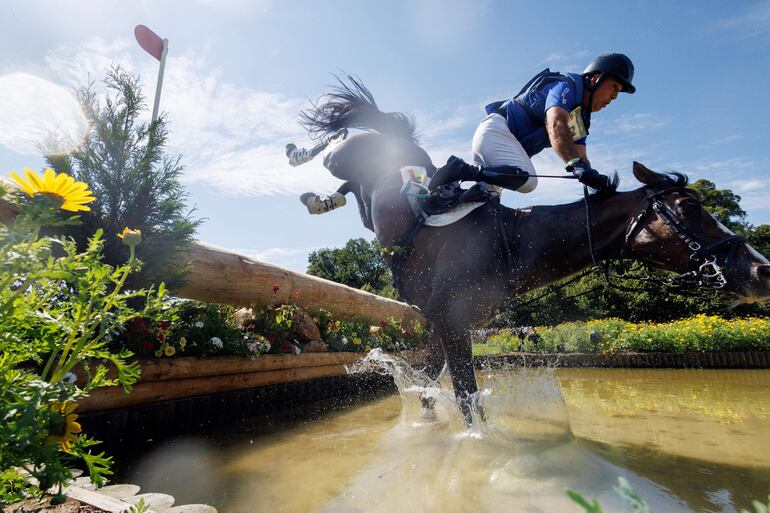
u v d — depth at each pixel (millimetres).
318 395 5867
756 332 10391
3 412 1101
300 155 4293
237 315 5902
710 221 2646
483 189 3156
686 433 3266
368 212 3738
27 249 1213
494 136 3338
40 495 1353
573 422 3689
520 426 3098
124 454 3094
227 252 5594
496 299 3068
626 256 2891
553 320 12875
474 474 2334
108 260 3682
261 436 3609
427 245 3225
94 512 1730
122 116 3994
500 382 4066
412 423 3748
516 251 3031
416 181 3311
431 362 3859
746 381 6848
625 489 372
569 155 2938
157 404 3607
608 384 6484
